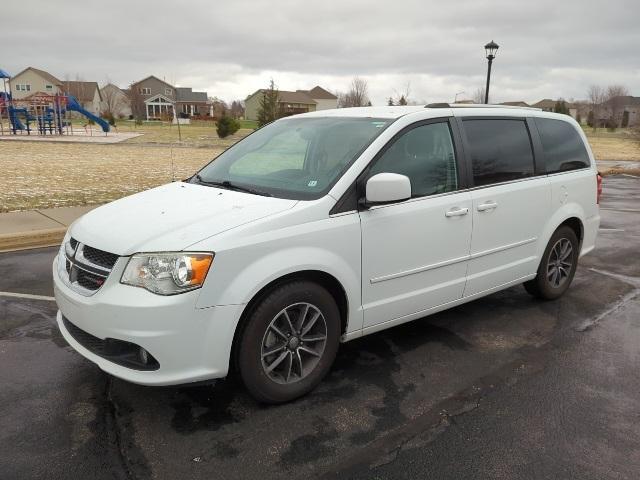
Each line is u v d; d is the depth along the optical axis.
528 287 5.45
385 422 3.32
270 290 3.28
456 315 5.11
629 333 4.75
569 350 4.39
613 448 3.10
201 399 3.52
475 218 4.33
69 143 32.16
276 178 3.89
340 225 3.49
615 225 9.68
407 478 2.81
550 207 5.07
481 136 4.50
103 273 3.12
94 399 3.51
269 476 2.80
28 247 7.35
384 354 4.25
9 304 5.14
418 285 4.06
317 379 3.61
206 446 3.04
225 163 4.48
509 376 3.93
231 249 3.07
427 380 3.85
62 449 2.99
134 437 3.11
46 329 4.59
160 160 21.52
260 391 3.35
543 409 3.50
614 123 85.06
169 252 3.00
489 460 2.97
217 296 3.05
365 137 3.89
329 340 3.61
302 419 3.33
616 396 3.67
